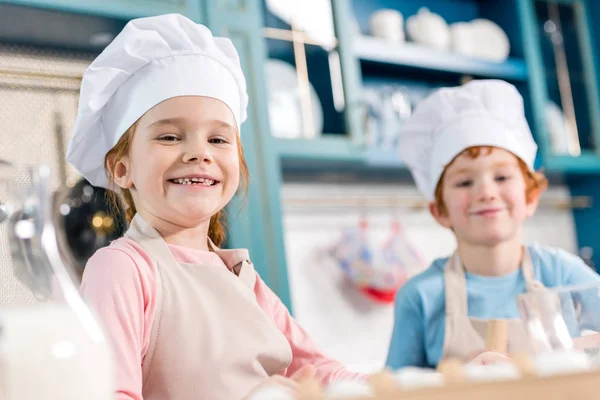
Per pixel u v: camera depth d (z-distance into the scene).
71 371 0.37
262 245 1.81
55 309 0.39
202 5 1.83
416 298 1.43
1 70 1.47
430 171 1.54
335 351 2.35
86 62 1.76
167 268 0.88
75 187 1.53
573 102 2.76
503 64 2.59
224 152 0.95
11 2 1.50
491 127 1.46
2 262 0.41
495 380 0.36
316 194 2.43
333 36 2.20
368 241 2.37
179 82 0.93
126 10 1.66
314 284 2.37
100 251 0.87
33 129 1.55
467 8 2.86
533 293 0.64
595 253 2.96
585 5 2.87
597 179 2.95
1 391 0.36
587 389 0.36
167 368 0.82
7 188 0.42
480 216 1.43
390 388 0.36
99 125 0.98
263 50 1.93
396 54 2.36
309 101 2.12
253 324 0.88
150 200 0.93
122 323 0.79
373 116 2.36
